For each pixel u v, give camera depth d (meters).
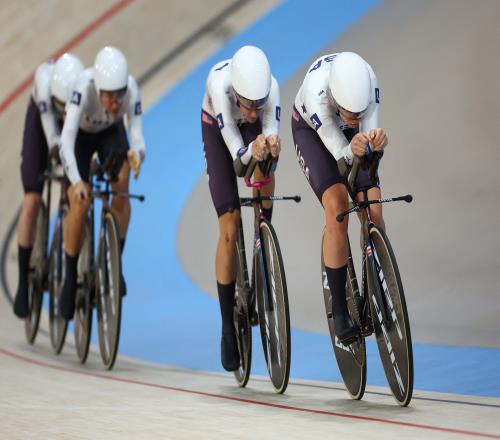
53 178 16.05
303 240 20.59
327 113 9.87
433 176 20.75
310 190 22.89
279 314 10.80
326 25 33.19
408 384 9.11
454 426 7.98
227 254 11.59
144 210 25.48
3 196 28.16
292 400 10.38
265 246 11.11
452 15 28.69
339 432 7.88
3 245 25.42
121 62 13.61
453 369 12.05
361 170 9.91
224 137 11.13
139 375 13.40
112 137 15.16
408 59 27.27
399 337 9.16
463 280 16.17
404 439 7.38
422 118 23.64
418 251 17.98
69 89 15.69
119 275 13.37
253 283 11.45
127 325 18.75
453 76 25.03
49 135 15.99
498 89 23.30
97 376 13.18
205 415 9.17
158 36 35.56
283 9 35.50
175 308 19.53
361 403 9.95
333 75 9.39
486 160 20.56
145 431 8.16
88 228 14.59
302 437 7.67
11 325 19.53
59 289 15.79
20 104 32.47
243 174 10.84
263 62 10.48
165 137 29.33
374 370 12.77
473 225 18.12
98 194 13.88
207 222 24.02
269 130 11.30
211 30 35.44
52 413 9.38
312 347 14.88
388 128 23.80
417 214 19.45
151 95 32.16
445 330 14.20
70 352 16.52
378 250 9.45
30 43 35.59
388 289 9.27
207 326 17.92
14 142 30.69
